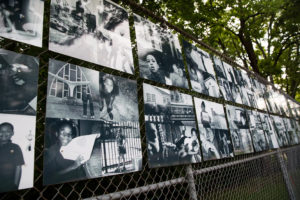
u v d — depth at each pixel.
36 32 1.30
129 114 1.60
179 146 1.92
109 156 1.37
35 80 1.19
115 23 1.79
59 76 1.29
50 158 1.13
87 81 1.42
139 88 2.66
